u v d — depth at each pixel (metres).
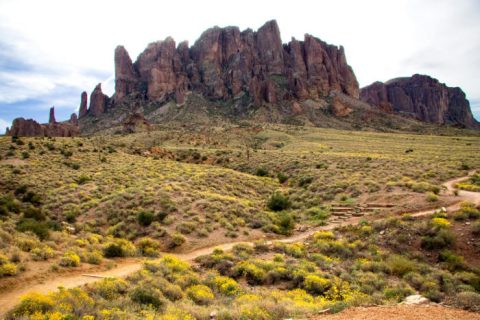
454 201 28.20
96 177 48.31
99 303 11.23
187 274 16.62
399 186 35.41
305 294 14.96
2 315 9.80
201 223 27.83
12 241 16.73
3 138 82.69
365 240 23.16
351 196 36.03
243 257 20.36
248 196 42.62
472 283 15.97
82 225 28.28
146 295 12.21
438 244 20.47
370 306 11.96
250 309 11.46
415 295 13.69
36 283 13.02
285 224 29.12
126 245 21.89
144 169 54.84
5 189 43.34
